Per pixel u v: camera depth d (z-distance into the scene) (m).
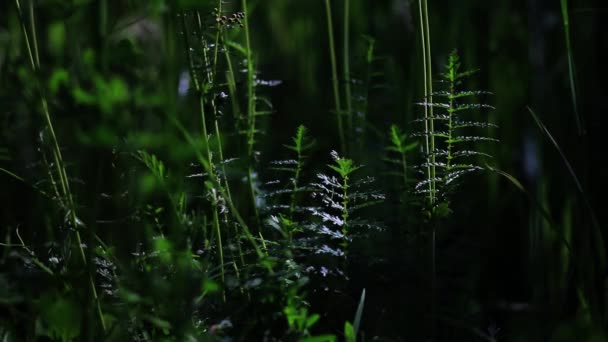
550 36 1.43
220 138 1.00
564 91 1.39
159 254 1.04
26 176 1.22
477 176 1.38
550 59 1.43
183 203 1.07
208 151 1.03
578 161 1.25
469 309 1.21
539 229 1.23
